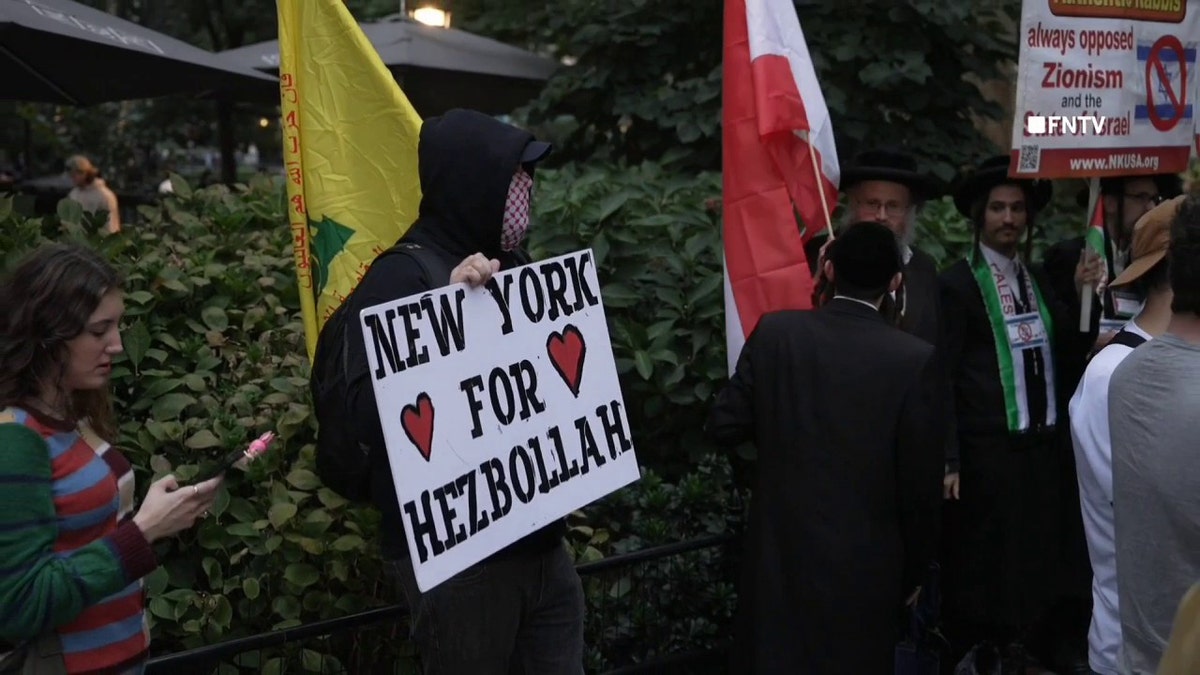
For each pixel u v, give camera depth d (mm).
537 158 2822
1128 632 2453
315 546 3330
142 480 3453
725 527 4316
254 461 3414
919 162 6762
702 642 4281
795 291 4078
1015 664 4840
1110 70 4250
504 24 10891
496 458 2689
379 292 2707
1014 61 7383
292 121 3410
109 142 17297
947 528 4598
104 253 3980
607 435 2977
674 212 4961
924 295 4281
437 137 2809
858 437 3613
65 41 5859
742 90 4148
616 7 7574
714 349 4434
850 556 3598
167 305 4031
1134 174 4395
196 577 3398
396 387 2502
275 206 5207
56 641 2252
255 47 10578
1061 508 4699
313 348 3443
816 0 6965
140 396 3662
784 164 4195
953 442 4297
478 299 2699
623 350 4344
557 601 2984
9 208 4066
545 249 4633
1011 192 4457
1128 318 4707
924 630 4148
